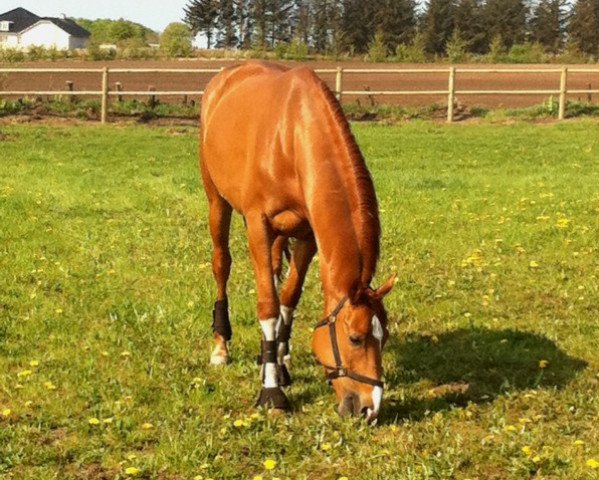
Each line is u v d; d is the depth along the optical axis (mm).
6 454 4398
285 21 90500
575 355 5949
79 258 8742
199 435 4605
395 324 6699
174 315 6789
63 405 5051
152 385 5402
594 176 13961
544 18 88188
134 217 10961
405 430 4664
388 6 80625
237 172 5340
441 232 9891
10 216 10695
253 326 6652
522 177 13938
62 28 100375
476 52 83938
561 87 24109
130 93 24266
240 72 6109
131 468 4180
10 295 7414
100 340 6250
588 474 4152
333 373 4336
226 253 6113
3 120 23359
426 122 24000
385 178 13766
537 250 9000
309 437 4586
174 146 18984
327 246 4430
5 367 5672
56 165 15508
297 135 4738
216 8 90875
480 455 4355
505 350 6039
